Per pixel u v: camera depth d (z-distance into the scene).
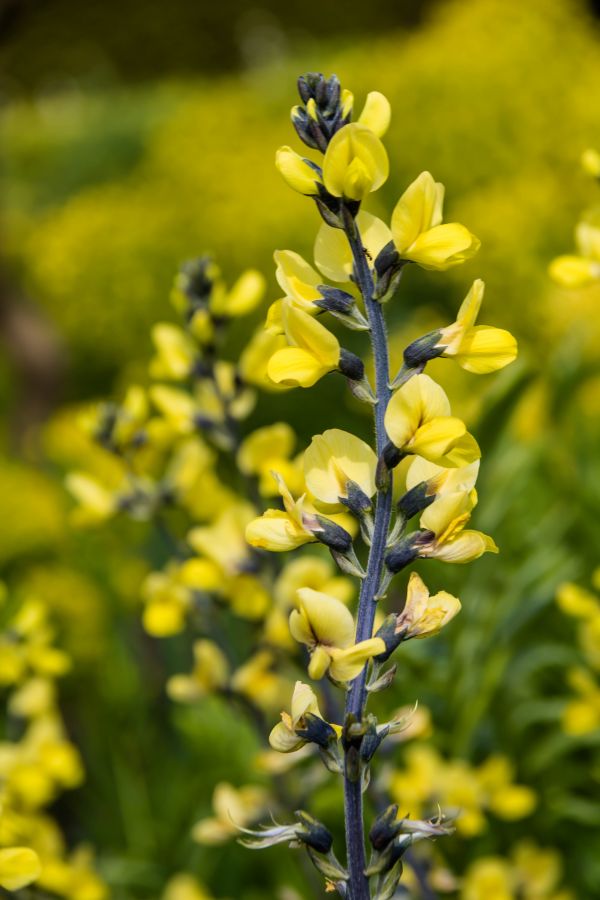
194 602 1.04
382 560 0.68
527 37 3.59
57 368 3.90
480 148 3.40
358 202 0.68
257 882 1.30
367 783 0.67
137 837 1.43
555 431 1.50
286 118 4.03
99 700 1.80
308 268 0.69
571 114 3.36
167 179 3.98
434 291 2.98
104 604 2.05
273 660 0.99
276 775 1.01
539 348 2.13
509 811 1.04
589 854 1.15
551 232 2.81
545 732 1.23
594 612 0.94
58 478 2.50
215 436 1.00
